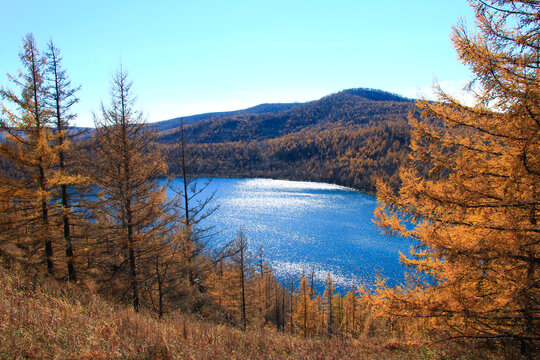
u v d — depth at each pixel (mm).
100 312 6426
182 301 12609
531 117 4859
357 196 115625
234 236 62562
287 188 140625
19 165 12336
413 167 6410
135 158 12031
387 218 6988
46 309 5473
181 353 5004
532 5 4605
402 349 6969
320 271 46594
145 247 11945
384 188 6891
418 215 6410
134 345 5094
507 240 5277
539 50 4645
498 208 5621
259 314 20734
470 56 5066
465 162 5762
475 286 6098
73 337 4711
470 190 5582
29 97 12172
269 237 62719
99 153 11672
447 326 6633
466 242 5816
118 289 11219
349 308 32000
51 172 13367
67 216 13516
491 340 6371
